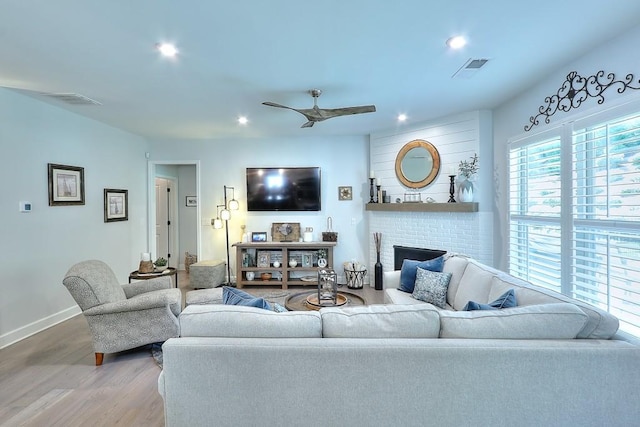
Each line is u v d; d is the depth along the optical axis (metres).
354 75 2.93
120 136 4.95
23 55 2.48
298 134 5.42
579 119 2.61
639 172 2.13
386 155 5.16
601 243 2.43
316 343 1.57
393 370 1.55
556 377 1.52
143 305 2.82
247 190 5.55
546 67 2.82
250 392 1.57
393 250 5.06
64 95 3.40
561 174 2.83
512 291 2.09
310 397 1.57
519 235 3.56
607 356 1.51
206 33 2.19
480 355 1.52
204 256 5.72
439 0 1.87
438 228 4.51
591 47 2.46
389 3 1.89
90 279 2.83
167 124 4.64
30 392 2.38
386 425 1.57
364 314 1.69
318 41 2.32
